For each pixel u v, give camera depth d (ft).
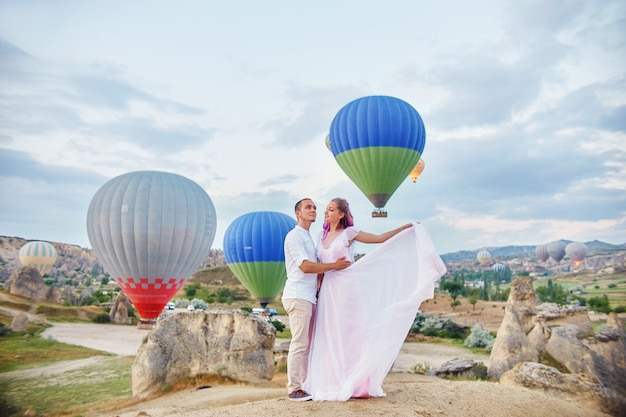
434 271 18.42
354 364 18.11
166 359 56.44
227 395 47.06
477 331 128.57
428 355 110.22
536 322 75.61
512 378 31.01
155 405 48.60
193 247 105.40
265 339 57.93
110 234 100.32
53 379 72.59
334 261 18.21
